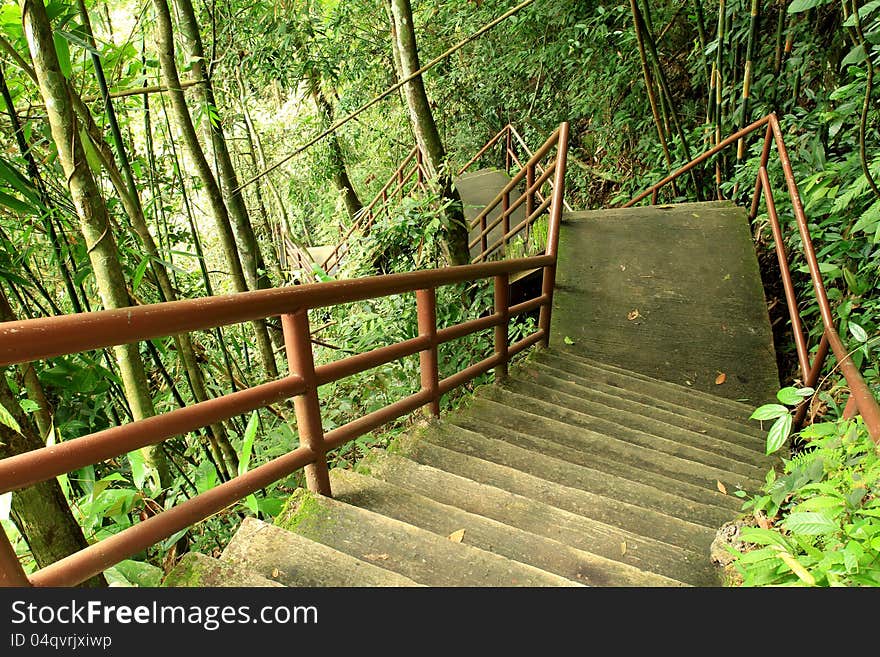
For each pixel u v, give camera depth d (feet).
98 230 5.29
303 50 25.49
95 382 6.44
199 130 16.10
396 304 15.05
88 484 6.71
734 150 19.19
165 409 10.02
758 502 6.50
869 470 4.97
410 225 16.47
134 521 7.65
